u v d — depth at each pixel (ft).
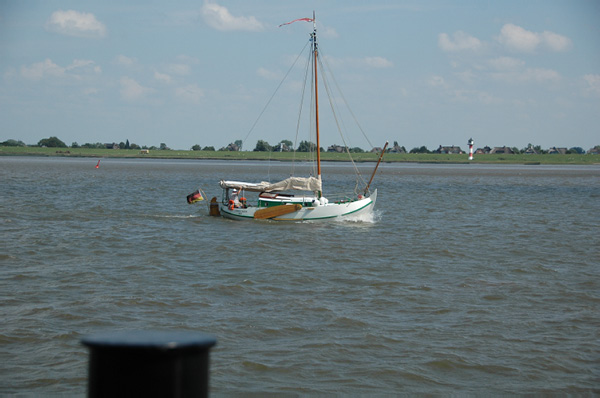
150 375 11.60
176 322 64.64
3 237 120.88
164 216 168.45
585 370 53.26
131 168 582.76
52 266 92.99
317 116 161.27
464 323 65.82
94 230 135.64
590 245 124.06
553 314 69.67
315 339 59.82
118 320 64.80
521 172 630.74
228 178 426.10
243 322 65.05
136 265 95.40
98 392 11.75
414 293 78.89
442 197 262.88
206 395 12.10
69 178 361.10
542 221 169.58
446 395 48.08
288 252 110.93
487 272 93.81
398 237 132.98
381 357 55.47
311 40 160.76
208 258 103.50
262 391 47.78
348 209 157.58
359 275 90.68
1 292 75.20
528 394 48.47
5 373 50.06
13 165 570.05
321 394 47.65
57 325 62.49
